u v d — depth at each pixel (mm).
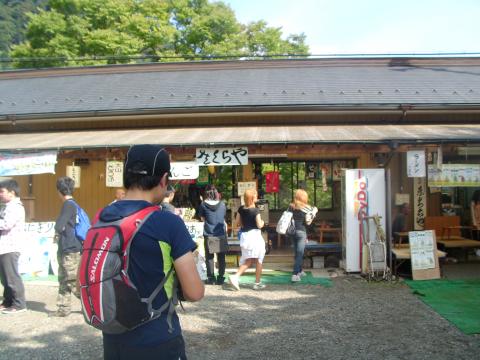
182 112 10211
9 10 33062
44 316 5898
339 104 9828
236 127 10305
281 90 11203
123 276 2008
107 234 2066
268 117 10539
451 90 10742
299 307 6129
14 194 6086
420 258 7617
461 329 5066
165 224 2117
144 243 2057
